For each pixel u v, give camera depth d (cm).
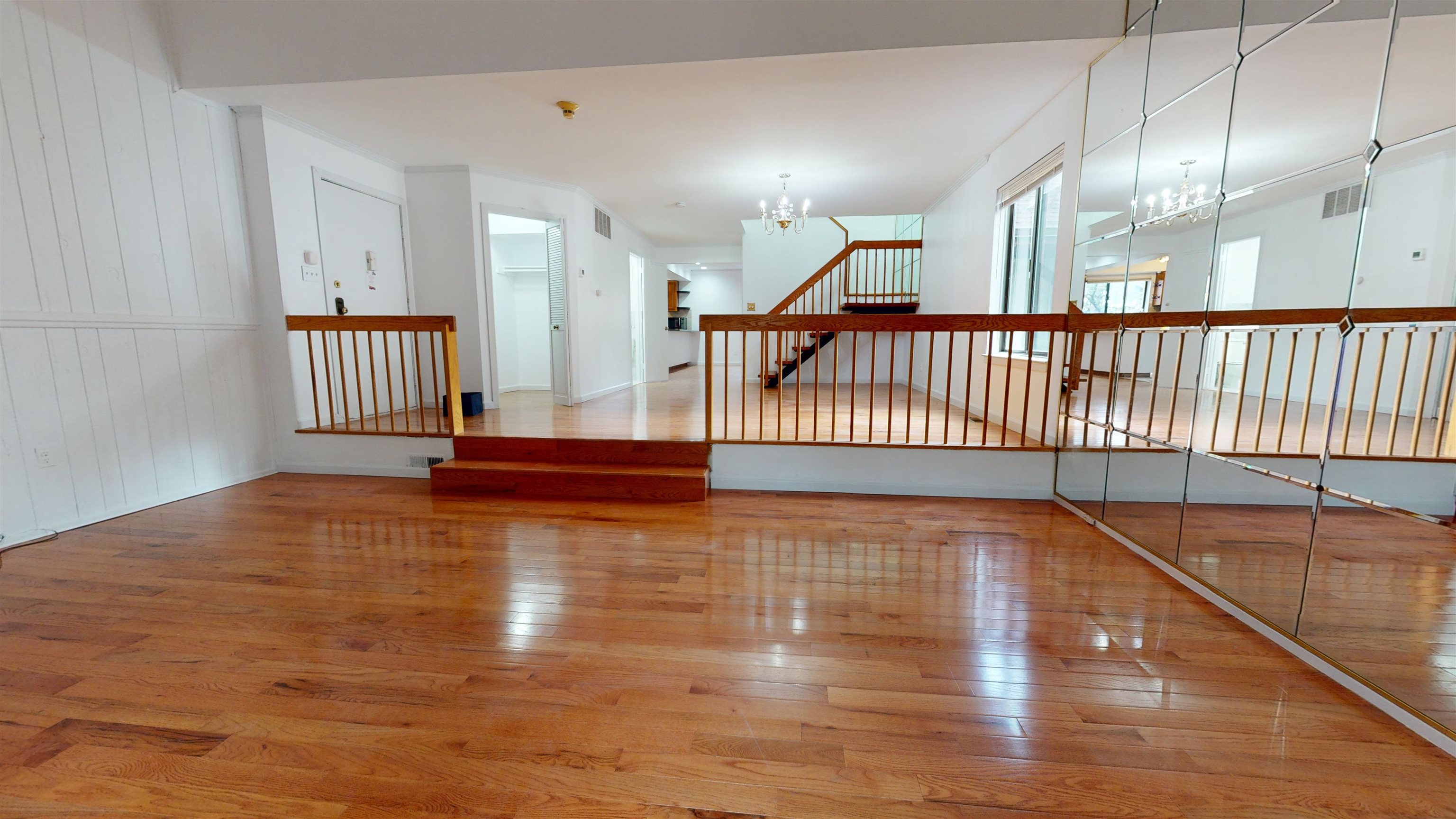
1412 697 164
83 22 302
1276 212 212
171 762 143
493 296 561
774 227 866
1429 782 140
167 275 347
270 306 407
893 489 375
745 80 344
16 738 150
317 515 333
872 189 601
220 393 382
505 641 199
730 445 385
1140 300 289
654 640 200
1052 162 373
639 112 394
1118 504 305
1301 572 211
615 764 144
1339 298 187
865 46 310
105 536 296
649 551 281
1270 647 198
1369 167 176
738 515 336
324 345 409
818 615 219
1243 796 135
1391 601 179
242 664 184
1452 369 157
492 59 334
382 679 177
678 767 143
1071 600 232
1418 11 160
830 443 376
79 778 138
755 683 177
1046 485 364
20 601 225
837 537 300
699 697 170
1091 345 329
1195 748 150
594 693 171
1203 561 246
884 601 230
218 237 377
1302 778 141
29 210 284
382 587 240
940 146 462
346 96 367
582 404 621
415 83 348
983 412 498
